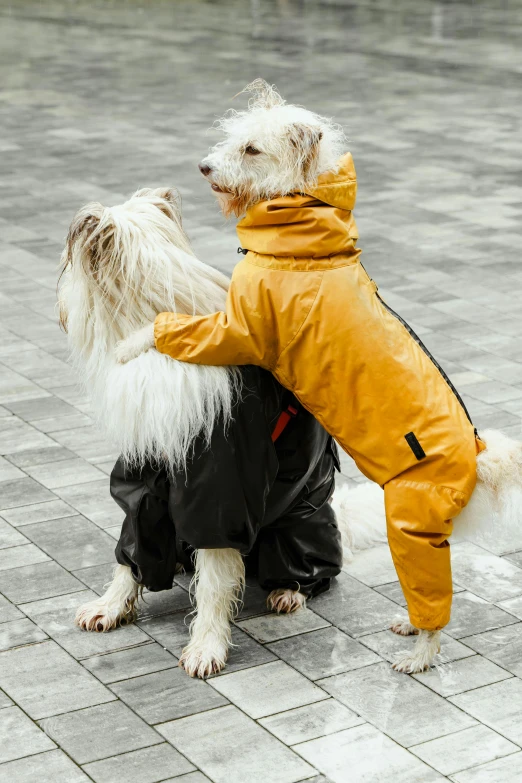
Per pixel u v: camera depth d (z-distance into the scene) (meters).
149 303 3.97
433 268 9.15
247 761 3.64
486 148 13.50
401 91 17.05
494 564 5.02
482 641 4.40
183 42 21.94
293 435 4.26
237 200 3.84
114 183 11.66
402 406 3.82
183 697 4.00
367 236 9.99
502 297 8.50
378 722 3.86
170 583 4.44
